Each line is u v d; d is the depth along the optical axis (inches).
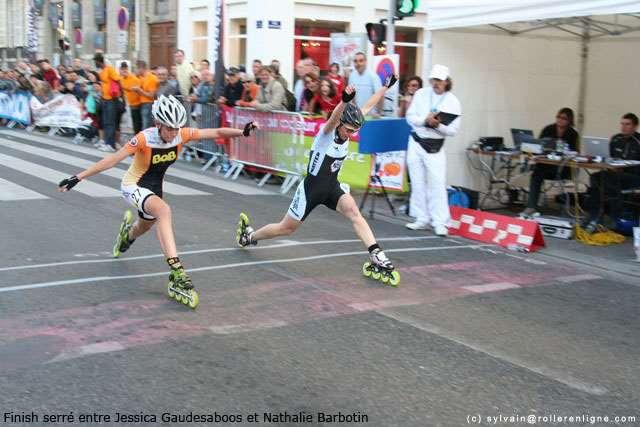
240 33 695.1
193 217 325.7
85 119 623.8
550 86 408.5
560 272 261.1
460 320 197.5
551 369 164.9
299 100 452.4
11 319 182.1
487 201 398.0
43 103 685.3
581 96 422.6
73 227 292.5
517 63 392.5
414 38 708.0
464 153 380.8
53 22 1087.0
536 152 342.6
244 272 235.9
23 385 144.2
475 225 314.0
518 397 148.6
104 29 962.1
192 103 509.0
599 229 330.3
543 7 296.5
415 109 314.2
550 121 413.1
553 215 370.3
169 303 200.4
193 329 180.4
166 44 813.9
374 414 137.9
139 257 250.4
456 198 352.8
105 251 256.4
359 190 419.2
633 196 338.6
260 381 150.9
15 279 217.2
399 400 144.6
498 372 161.3
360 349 171.5
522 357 171.6
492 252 289.7
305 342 174.7
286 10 629.9
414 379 155.3
